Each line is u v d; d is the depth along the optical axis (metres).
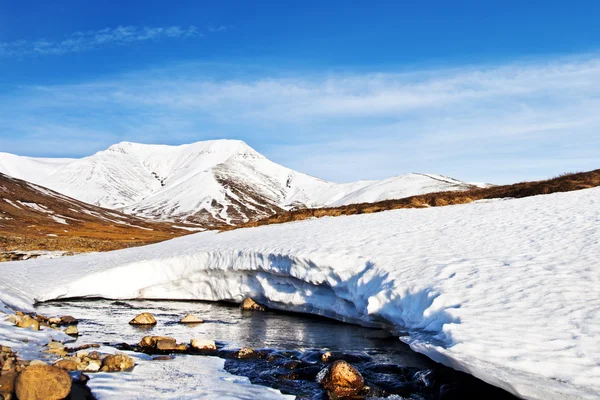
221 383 8.48
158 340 11.40
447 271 12.13
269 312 17.73
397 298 11.69
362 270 14.20
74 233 76.06
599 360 6.82
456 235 17.23
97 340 12.12
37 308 17.94
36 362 8.04
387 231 19.61
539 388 6.13
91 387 7.68
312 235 20.78
